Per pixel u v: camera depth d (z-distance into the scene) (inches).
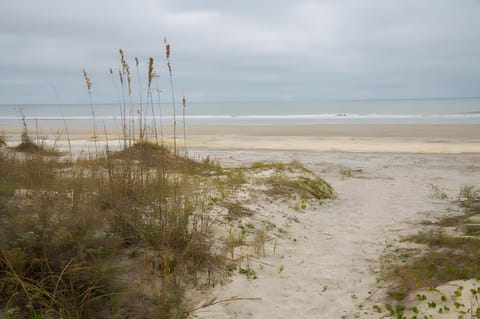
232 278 180.4
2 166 230.2
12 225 150.8
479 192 390.3
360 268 199.5
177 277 169.0
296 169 421.1
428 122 1376.7
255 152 689.6
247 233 233.8
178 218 200.2
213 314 150.8
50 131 1128.8
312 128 1208.8
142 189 215.5
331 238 249.0
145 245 179.8
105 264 150.3
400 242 238.7
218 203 265.1
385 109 2827.3
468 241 226.8
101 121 1829.5
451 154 668.1
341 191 399.2
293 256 214.4
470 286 161.8
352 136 964.0
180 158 379.6
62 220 163.2
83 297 138.3
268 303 163.2
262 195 310.2
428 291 162.6
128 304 145.6
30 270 141.9
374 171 515.8
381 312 153.8
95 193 209.8
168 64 214.2
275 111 3004.4
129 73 220.7
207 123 1590.8
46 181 210.4
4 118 2289.6
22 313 128.6
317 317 152.9
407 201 357.1
